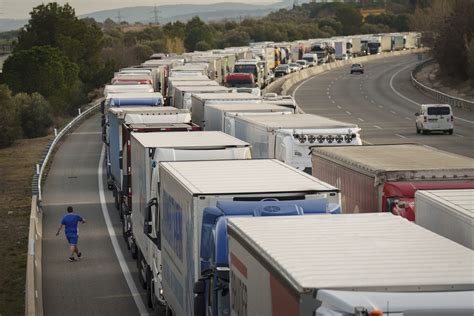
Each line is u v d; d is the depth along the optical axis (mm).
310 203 28141
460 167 36188
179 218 33156
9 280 51781
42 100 152250
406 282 17719
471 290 17516
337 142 50219
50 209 75188
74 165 102125
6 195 84188
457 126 135625
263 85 196375
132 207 52438
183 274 32438
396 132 126938
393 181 35469
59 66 183500
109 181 83500
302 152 49969
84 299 46656
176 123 62250
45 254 58406
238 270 23953
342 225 23891
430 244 21297
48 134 149750
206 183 31938
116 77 120562
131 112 65938
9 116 133250
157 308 40625
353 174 38875
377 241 21672
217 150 42625
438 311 17000
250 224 24344
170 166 37312
